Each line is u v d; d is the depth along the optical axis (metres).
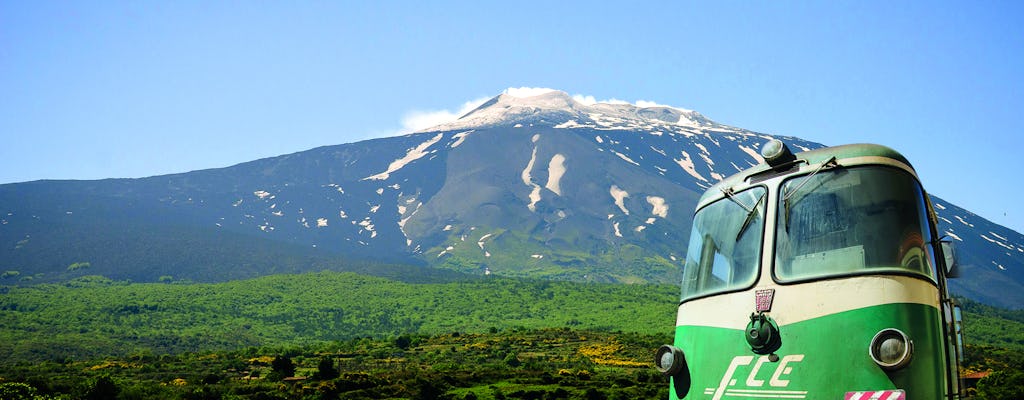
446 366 156.75
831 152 10.62
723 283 10.72
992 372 64.19
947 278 10.52
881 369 9.10
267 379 140.88
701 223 11.74
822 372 9.38
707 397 10.25
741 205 11.05
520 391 100.81
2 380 105.81
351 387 110.69
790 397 9.47
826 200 10.25
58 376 151.00
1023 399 56.56
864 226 9.88
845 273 9.67
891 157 10.28
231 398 104.62
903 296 9.41
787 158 10.95
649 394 96.56
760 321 9.93
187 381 136.25
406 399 99.00
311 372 156.38
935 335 9.45
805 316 9.71
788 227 10.34
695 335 10.84
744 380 9.91
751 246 10.55
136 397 102.81
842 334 9.42
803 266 9.99
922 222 10.17
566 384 114.94
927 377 9.11
